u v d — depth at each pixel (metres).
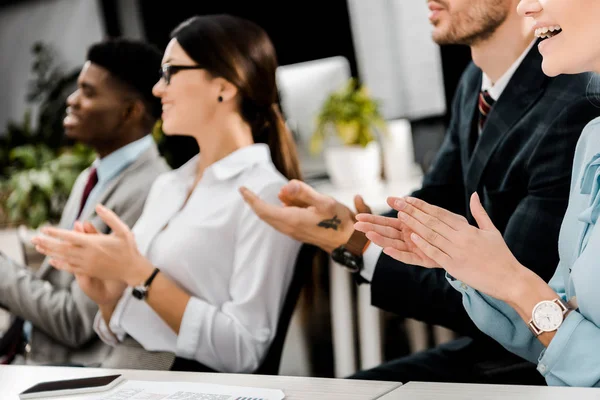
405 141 3.62
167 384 1.10
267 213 1.48
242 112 1.83
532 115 1.51
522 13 1.12
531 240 1.42
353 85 3.60
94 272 1.61
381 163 3.70
